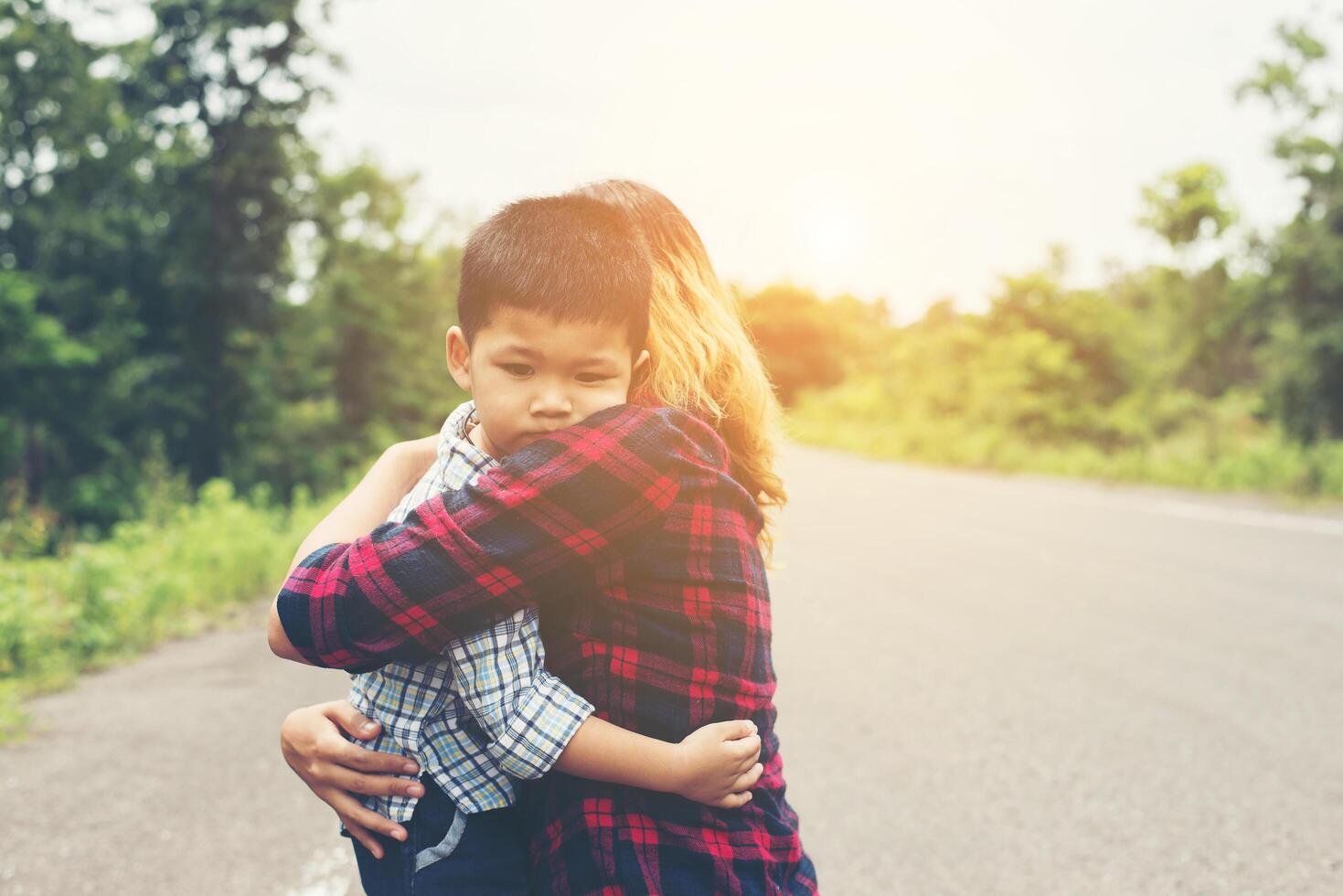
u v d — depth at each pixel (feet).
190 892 10.02
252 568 28.19
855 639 21.56
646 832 3.80
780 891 4.01
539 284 3.69
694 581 3.85
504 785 4.02
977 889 10.41
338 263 90.68
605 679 3.80
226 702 16.84
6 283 68.08
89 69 75.92
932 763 14.10
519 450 3.86
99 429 74.23
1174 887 10.43
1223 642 20.77
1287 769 13.76
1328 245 63.52
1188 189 90.63
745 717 3.92
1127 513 43.60
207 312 76.33
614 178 5.02
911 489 58.44
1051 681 18.16
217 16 70.44
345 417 91.56
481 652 3.77
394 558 3.75
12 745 14.57
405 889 4.08
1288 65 65.87
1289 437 64.34
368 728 4.11
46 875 10.34
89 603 20.89
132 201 78.48
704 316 4.73
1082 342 90.33
